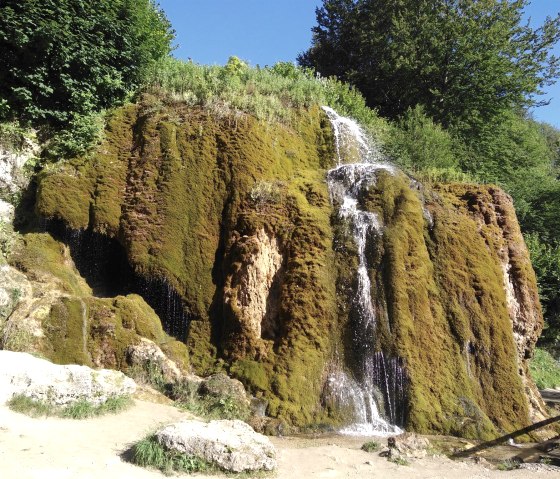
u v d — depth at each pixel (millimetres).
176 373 9641
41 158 12844
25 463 5598
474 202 13594
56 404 7371
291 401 9570
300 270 10992
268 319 10836
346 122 16922
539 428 10602
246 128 12914
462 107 25438
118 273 11906
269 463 6648
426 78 25531
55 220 11680
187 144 12570
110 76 14219
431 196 13117
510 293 12766
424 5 26266
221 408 8906
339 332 10656
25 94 12930
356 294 10938
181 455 6312
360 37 27844
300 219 11602
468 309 11648
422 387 10203
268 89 15695
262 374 9883
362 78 27359
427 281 11586
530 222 25938
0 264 10195
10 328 9234
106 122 13266
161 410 8398
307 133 15430
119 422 7512
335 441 8656
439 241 12242
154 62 15281
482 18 25484
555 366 21484
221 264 11484
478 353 11250
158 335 10344
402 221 11891
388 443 8492
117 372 8484
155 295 11367
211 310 11039
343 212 11953
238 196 11984
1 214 11828
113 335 9688
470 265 12164
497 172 24547
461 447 8859
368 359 10445
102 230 11672
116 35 14523
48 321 9461
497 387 10953
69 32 13406
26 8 13117
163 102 13695
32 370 7445
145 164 12312
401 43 25453
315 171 13312
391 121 23578
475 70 25125
